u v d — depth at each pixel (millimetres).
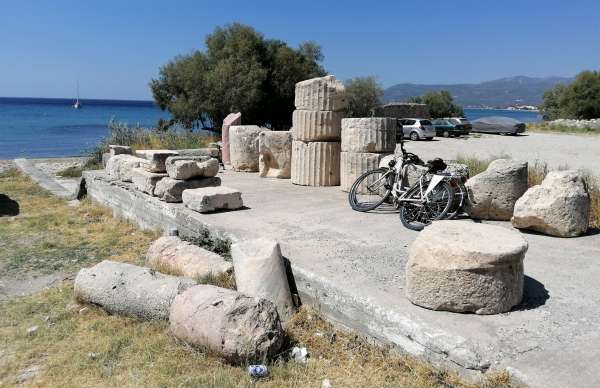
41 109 127062
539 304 4660
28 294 6410
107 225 10055
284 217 8156
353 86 39219
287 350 4523
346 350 4582
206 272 6121
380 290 4934
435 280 4430
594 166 17672
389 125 9961
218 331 4301
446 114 54531
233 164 14023
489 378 3635
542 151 23938
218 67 30734
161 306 5168
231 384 3979
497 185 7672
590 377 3465
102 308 5582
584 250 6316
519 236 4797
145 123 67188
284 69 33125
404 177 8562
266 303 4559
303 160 11266
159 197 9344
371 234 7094
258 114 33344
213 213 8414
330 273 5398
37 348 4809
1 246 8570
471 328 4148
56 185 15250
